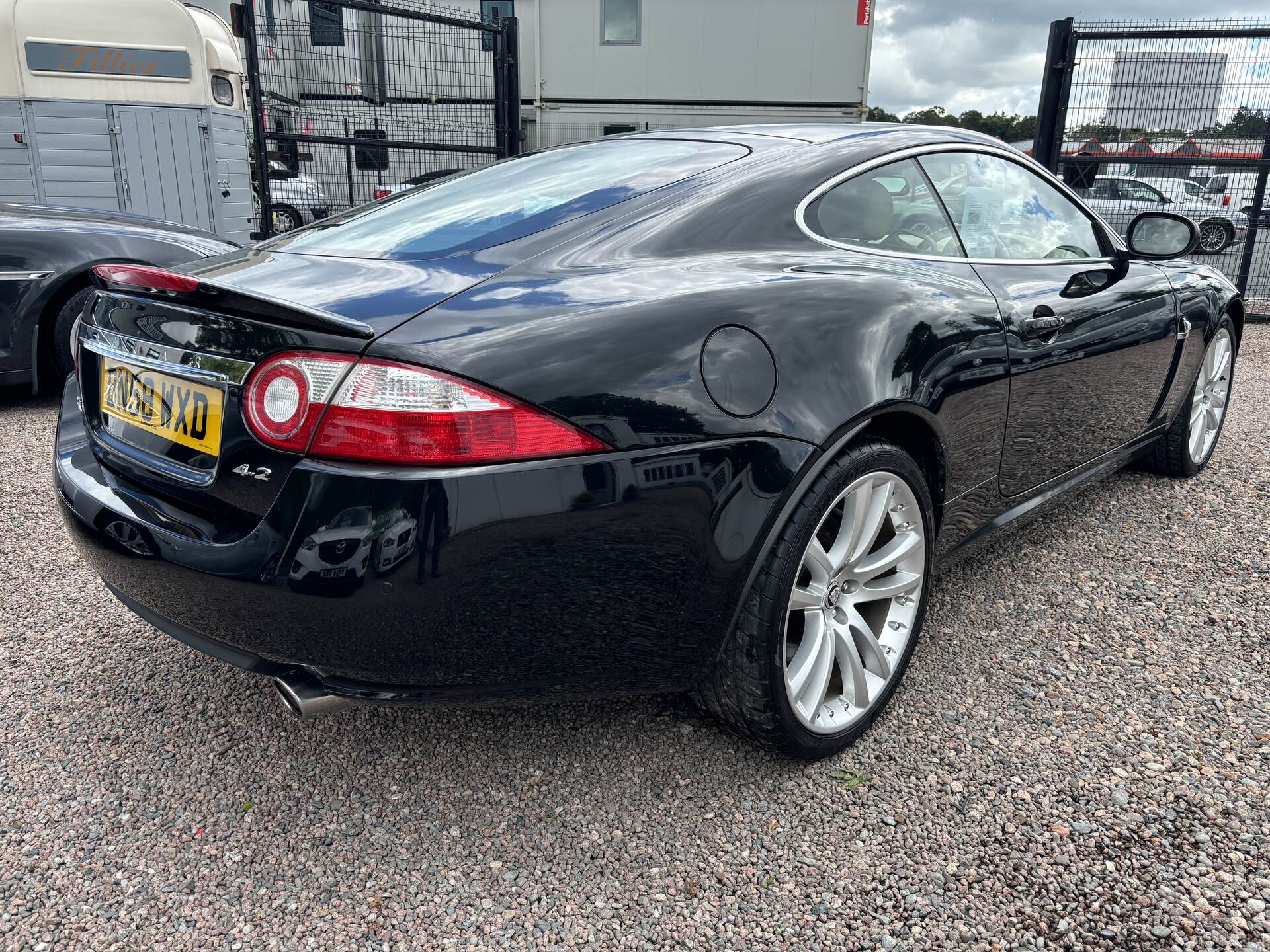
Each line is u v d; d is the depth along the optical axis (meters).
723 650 1.68
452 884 1.57
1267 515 3.27
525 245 1.77
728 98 15.49
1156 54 8.20
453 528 1.36
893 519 1.94
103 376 1.88
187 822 1.72
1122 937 1.44
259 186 8.04
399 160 9.42
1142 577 2.76
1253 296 9.35
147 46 8.68
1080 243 2.88
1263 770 1.84
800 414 1.63
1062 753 1.91
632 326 1.50
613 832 1.69
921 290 1.96
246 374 1.46
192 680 2.21
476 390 1.37
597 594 1.47
